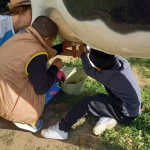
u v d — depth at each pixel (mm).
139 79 2830
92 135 2088
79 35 1177
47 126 2213
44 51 1677
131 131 2086
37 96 1864
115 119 2061
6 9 4965
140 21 836
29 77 1796
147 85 2691
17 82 1715
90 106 2010
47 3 1490
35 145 2031
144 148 1934
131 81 1843
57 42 3658
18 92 1759
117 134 2076
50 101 2490
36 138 2100
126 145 1965
